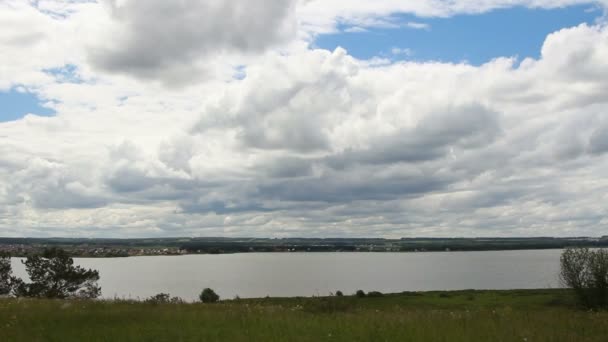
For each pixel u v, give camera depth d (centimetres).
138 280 18825
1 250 5272
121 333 1392
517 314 1886
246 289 14450
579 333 1402
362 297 6869
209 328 1494
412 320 1658
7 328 1459
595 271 4512
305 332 1420
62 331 1423
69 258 5250
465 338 1299
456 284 15575
